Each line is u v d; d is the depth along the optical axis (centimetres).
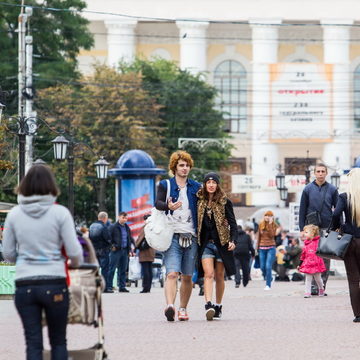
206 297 3191
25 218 1897
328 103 15400
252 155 18625
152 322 3216
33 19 13250
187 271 3197
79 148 11488
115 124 13025
